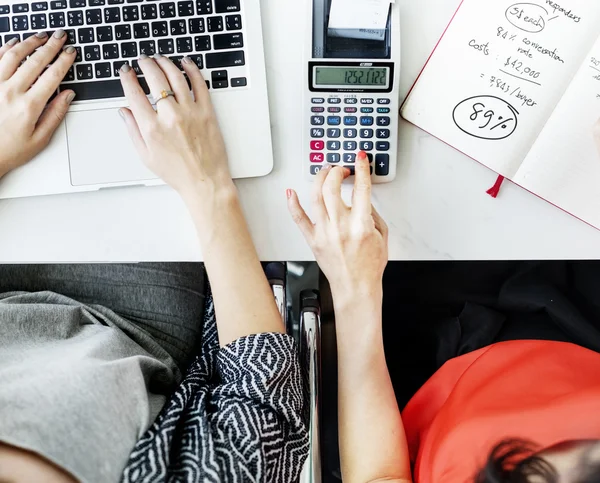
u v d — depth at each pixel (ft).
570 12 1.83
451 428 2.18
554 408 2.09
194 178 1.87
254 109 1.90
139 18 1.85
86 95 1.89
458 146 1.93
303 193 1.97
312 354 2.13
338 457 2.75
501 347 2.41
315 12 1.86
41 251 1.98
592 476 1.93
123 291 2.42
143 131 1.85
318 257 1.90
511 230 1.97
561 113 1.87
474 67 1.90
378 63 1.85
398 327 2.88
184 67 1.85
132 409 1.69
